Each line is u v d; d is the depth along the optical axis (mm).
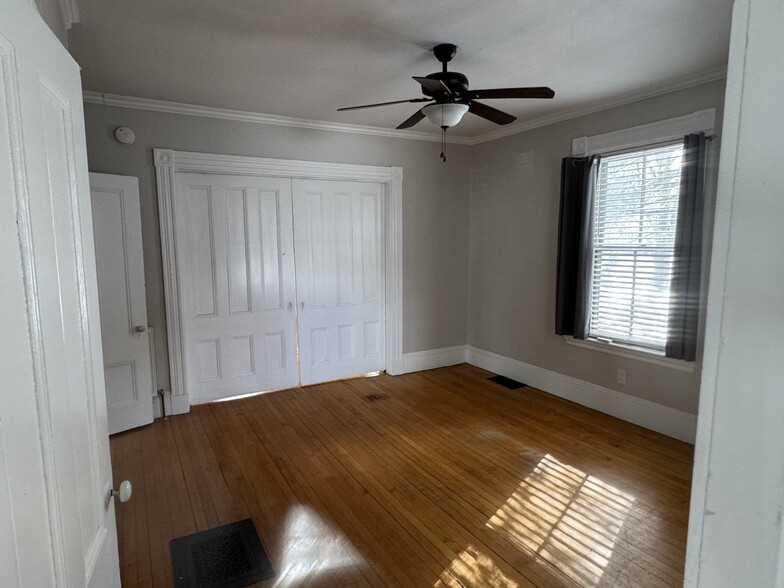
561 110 3914
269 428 3633
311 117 4117
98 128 3436
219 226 4059
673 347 3230
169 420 3785
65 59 973
